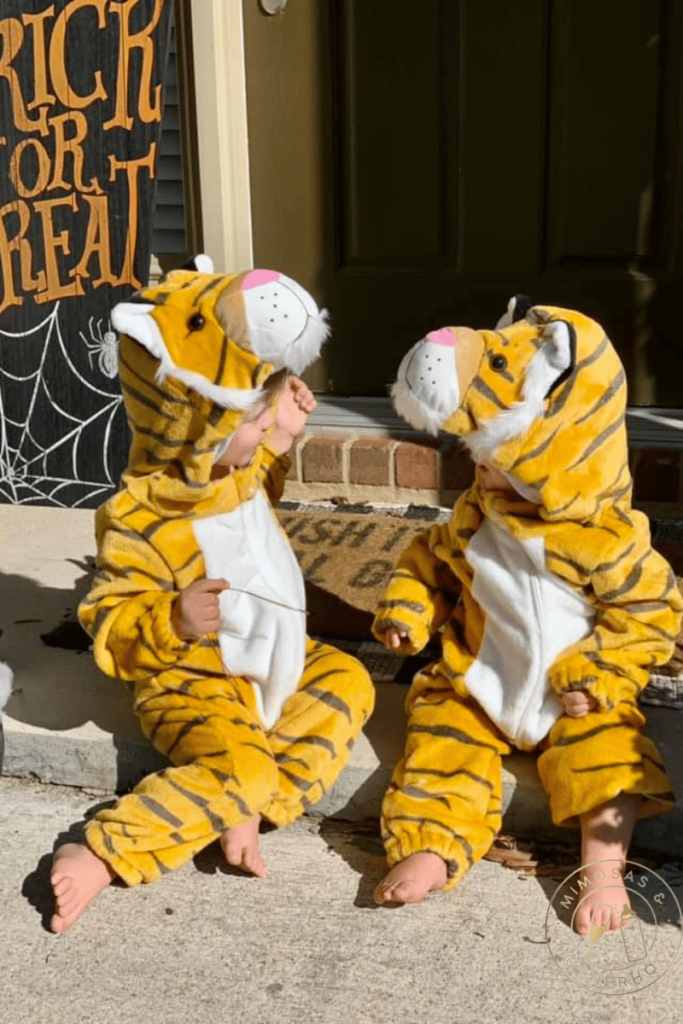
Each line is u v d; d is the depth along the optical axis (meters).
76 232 4.47
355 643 3.77
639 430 4.73
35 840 3.15
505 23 4.71
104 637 2.98
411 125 4.90
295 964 2.74
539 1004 2.61
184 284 2.85
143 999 2.65
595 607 2.98
